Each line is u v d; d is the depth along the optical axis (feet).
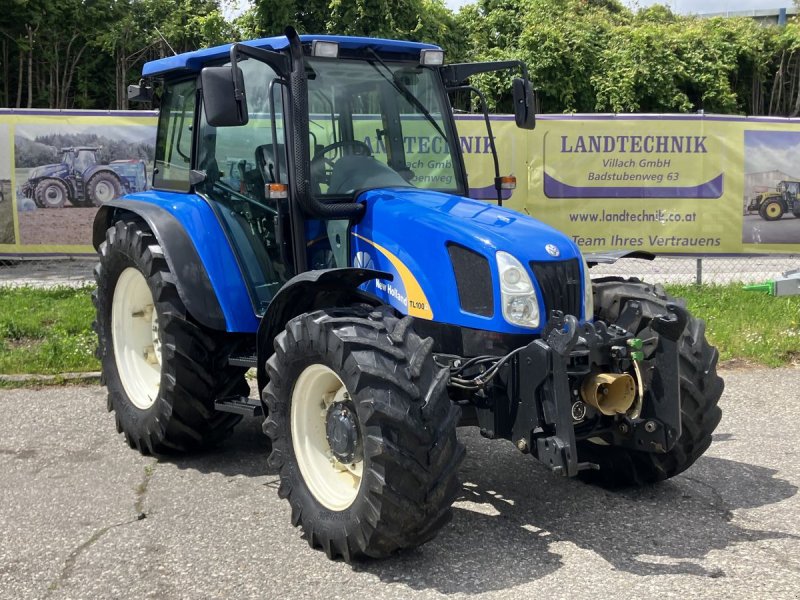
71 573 12.56
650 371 13.56
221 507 14.96
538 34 55.98
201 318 16.11
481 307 13.48
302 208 14.75
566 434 12.44
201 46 52.03
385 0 48.21
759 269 37.29
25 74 51.44
